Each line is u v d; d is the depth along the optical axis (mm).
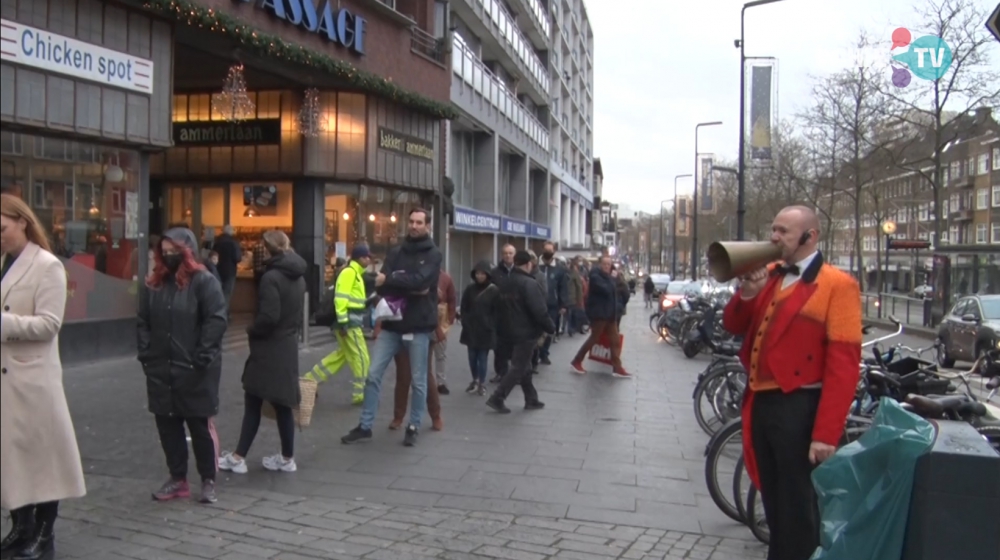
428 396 8484
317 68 14719
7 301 4195
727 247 3898
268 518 5500
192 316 5539
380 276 7637
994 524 3135
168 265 5598
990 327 16125
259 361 6422
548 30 46031
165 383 5562
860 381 6438
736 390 8469
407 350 8211
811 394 3961
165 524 5285
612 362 13289
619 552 5121
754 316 4230
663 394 11422
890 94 28125
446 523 5559
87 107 10273
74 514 5395
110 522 5281
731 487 5773
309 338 15438
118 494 5852
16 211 4266
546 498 6230
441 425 8547
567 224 56562
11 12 9164
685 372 14047
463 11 26312
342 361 9773
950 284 26656
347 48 16109
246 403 6578
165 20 11375
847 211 50156
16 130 9648
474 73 27172
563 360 15570
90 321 10859
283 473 6629
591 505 6098
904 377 6266
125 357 11391
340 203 18312
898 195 50938
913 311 37406
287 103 17297
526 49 38000
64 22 9836
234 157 17719
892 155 29797
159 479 6238
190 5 11117
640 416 9680
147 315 5617
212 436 5793
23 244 4309
